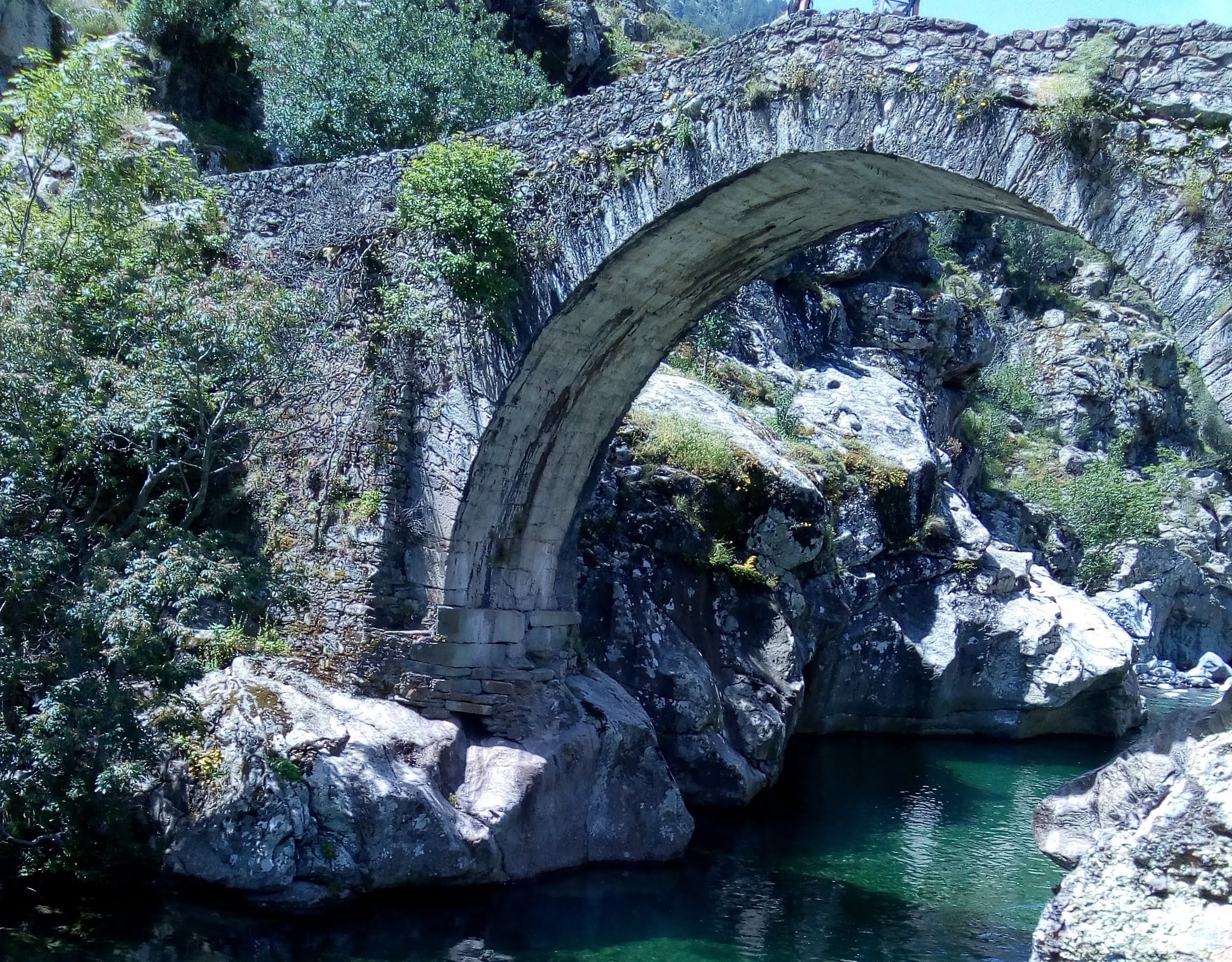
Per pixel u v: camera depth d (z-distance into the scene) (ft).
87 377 39.27
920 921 42.22
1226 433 184.75
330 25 77.66
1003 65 34.78
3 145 54.39
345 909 37.83
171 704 38.22
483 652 46.09
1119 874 26.81
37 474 38.40
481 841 40.75
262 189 50.34
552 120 44.29
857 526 74.84
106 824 36.65
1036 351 174.29
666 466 60.75
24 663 34.53
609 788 46.85
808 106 37.93
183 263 47.21
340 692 43.21
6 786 34.24
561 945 37.24
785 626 61.77
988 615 79.41
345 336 46.03
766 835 51.96
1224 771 26.11
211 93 80.33
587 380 47.37
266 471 47.78
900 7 46.96
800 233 43.96
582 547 57.00
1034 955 27.89
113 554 37.24
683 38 154.61
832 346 97.60
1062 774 69.15
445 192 43.57
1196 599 146.00
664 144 41.06
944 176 36.09
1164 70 32.40
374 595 44.37
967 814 58.54
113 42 73.10
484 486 45.52
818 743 72.59
